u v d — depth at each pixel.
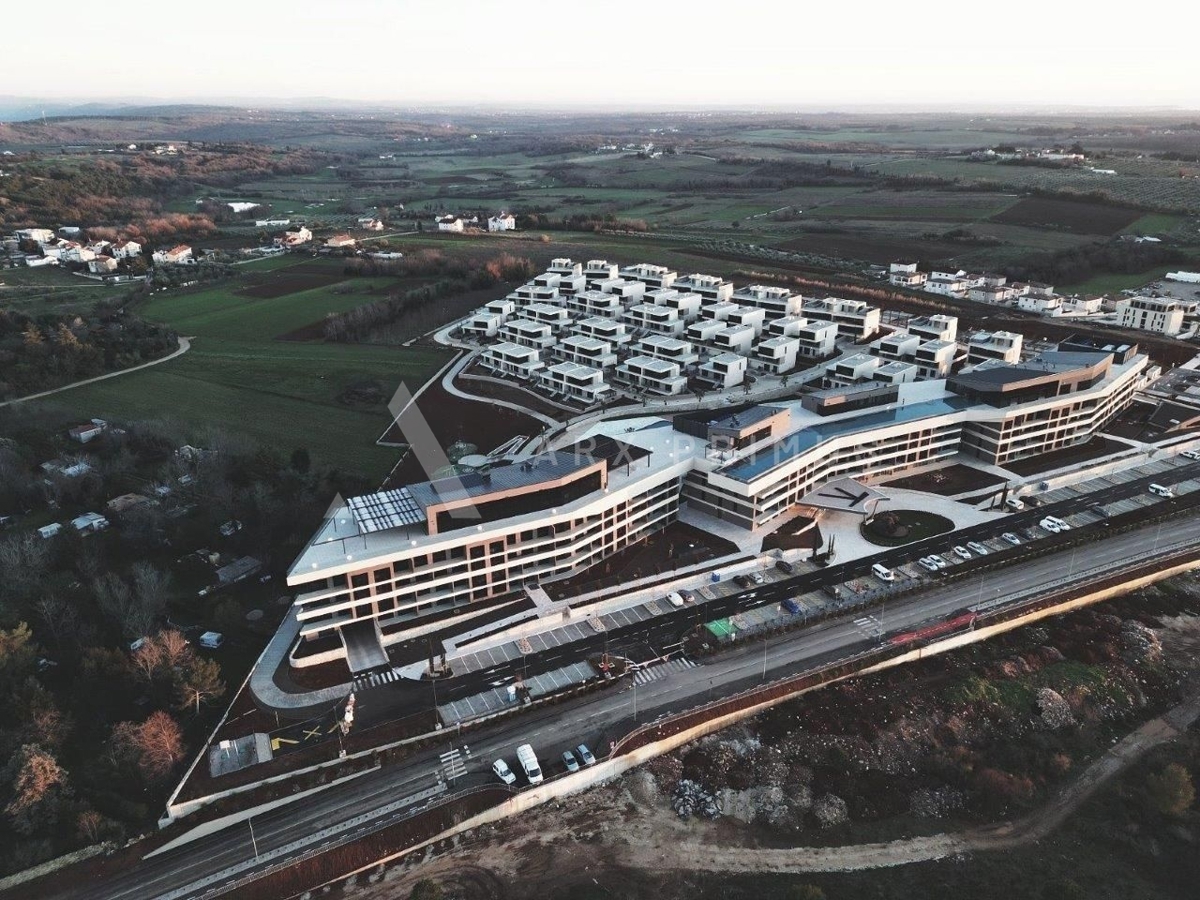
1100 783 105.75
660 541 154.88
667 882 91.19
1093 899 89.94
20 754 97.62
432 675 119.69
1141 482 176.50
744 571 146.38
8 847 93.25
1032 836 98.25
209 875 90.38
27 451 178.25
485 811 97.94
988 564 145.50
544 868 92.75
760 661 122.62
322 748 106.06
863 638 127.00
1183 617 136.12
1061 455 188.62
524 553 138.25
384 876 91.94
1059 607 135.62
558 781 101.50
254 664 122.00
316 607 124.81
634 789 103.62
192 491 165.38
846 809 100.94
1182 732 113.62
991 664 123.44
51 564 142.50
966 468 183.12
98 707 112.69
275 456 176.62
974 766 107.44
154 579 130.75
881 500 169.25
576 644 127.50
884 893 90.19
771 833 98.00
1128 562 146.00
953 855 95.44
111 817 96.69
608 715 112.44
